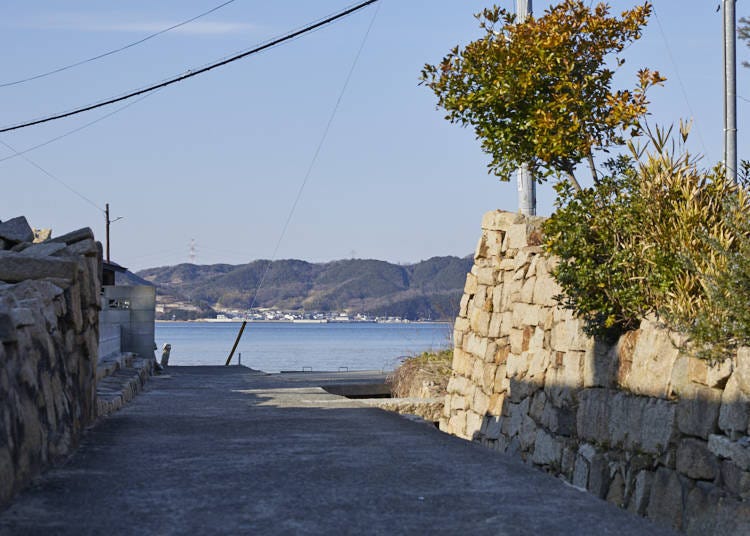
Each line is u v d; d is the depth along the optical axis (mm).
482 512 5059
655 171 8766
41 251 8750
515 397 11930
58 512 4938
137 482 5852
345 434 8516
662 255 8289
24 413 5645
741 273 7078
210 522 4762
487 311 14125
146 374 20531
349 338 197375
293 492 5582
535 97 11180
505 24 11641
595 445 8906
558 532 4629
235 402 12773
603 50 11219
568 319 10008
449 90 11617
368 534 4539
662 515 7266
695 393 6977
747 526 5996
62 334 7477
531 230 13008
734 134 12961
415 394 18562
